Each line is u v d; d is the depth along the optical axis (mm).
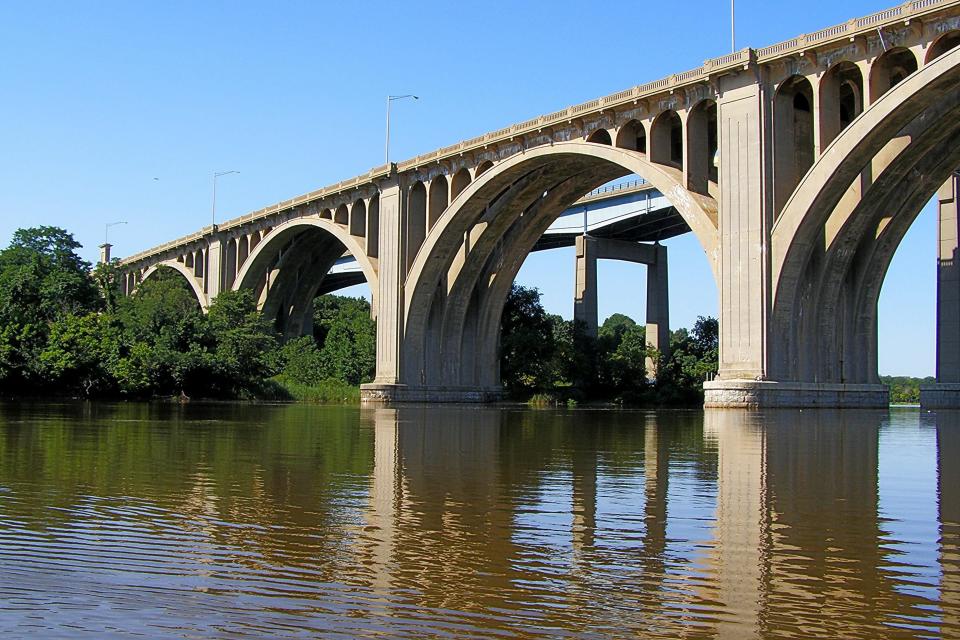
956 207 51062
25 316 61812
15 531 10312
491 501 12727
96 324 62062
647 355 68938
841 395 42250
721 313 40406
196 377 63562
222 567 8695
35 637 6590
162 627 6859
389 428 29672
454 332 63156
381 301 61625
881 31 35312
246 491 13570
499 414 43281
